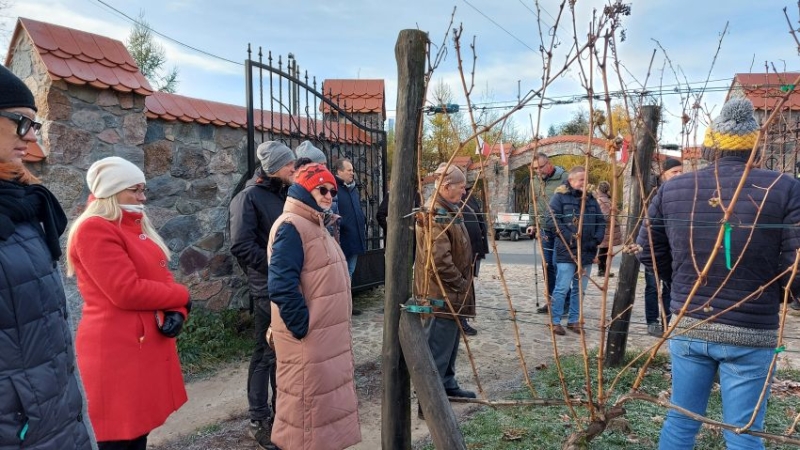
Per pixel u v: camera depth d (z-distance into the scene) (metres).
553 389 3.58
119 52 4.00
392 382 2.11
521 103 1.64
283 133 5.35
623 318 3.81
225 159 4.88
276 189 3.34
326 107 6.45
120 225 2.28
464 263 3.16
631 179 3.72
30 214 1.42
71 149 3.64
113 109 3.86
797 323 5.20
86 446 1.52
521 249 13.44
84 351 2.17
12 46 3.76
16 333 1.30
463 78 1.69
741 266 1.81
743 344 1.82
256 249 3.12
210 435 3.14
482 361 4.27
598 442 2.80
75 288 3.70
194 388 3.83
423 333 2.05
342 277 2.47
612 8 1.46
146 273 2.31
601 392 1.77
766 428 2.89
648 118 3.58
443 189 3.05
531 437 2.90
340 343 2.42
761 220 1.77
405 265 2.06
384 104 6.96
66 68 3.56
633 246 2.20
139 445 2.31
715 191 1.86
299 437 2.35
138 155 4.02
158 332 2.31
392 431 2.14
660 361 3.96
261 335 3.07
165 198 4.43
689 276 1.93
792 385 3.50
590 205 4.72
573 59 1.51
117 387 2.16
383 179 6.86
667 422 2.09
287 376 2.38
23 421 1.30
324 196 2.44
